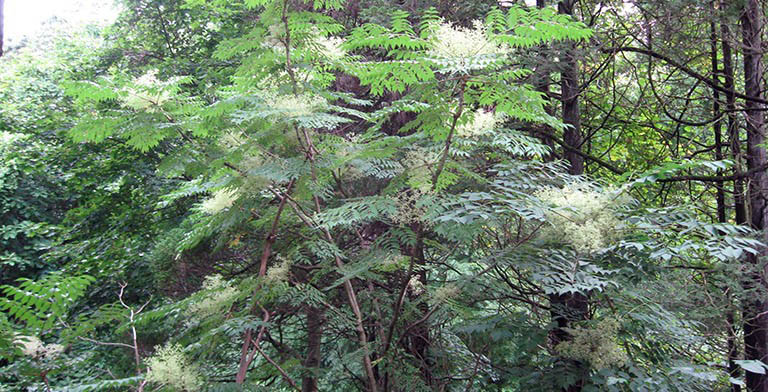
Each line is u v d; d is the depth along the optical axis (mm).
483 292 5418
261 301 4027
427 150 3703
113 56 12758
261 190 3781
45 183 14227
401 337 4387
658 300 4781
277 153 3941
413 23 6500
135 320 3662
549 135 7262
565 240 3668
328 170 3971
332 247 3939
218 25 12281
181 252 5203
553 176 4438
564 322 5617
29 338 3027
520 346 4648
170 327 5113
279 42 3787
